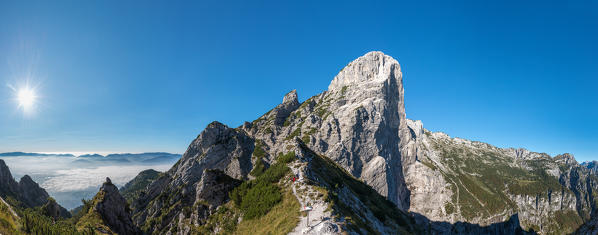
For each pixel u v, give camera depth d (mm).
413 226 124625
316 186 70500
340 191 79688
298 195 67125
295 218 54688
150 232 156500
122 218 101562
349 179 130000
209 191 91688
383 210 106938
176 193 179375
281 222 56000
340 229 45438
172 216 162000
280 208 65312
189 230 86000
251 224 67625
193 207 91750
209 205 89375
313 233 45531
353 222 51469
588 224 58875
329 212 53250
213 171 96625
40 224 68062
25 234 63156
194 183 185750
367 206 93750
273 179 82938
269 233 54469
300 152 103562
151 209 181125
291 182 75562
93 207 96000
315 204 59531
